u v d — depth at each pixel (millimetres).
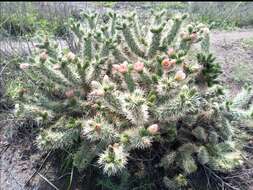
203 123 2900
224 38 4508
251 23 5949
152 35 2936
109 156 2289
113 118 2717
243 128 3156
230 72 3812
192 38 2971
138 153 2855
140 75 2697
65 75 2812
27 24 5188
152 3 7441
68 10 5859
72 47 3861
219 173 2811
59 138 2639
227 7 6613
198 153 2656
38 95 2967
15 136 3283
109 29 3451
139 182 2736
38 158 3082
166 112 2494
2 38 4199
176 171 2770
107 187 2686
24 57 3863
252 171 2818
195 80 2809
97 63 2854
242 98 2971
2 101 3516
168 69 2590
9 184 2904
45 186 2865
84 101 2896
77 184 2830
